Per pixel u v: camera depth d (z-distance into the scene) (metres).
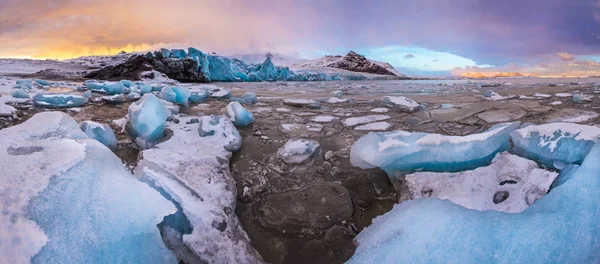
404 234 1.21
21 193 0.90
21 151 1.18
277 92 8.48
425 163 2.02
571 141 1.82
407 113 4.41
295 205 1.77
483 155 2.00
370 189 2.00
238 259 1.25
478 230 1.09
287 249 1.46
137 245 1.00
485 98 6.09
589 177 1.15
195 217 1.30
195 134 2.75
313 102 5.10
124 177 1.17
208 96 6.07
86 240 0.88
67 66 24.56
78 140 1.37
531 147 2.01
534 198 1.49
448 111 4.54
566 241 0.98
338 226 1.60
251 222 1.65
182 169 1.90
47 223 0.86
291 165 2.29
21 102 4.10
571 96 5.86
